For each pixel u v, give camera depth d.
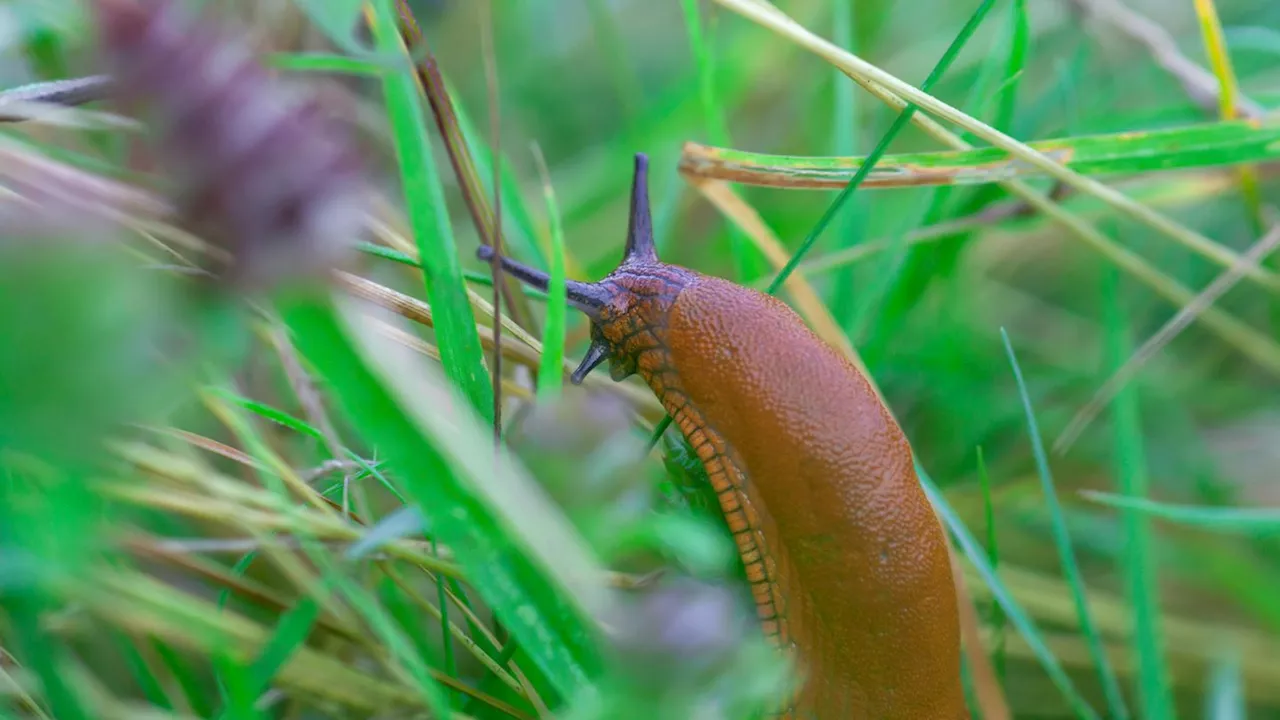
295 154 0.24
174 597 0.26
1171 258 0.36
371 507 0.31
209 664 0.29
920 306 0.35
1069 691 0.29
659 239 0.34
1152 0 0.39
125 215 0.26
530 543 0.26
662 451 0.30
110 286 0.25
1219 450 0.34
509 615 0.26
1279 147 0.31
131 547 0.26
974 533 0.33
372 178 0.30
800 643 0.29
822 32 0.37
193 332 0.25
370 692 0.27
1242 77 0.38
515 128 0.37
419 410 0.25
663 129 0.35
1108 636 0.32
